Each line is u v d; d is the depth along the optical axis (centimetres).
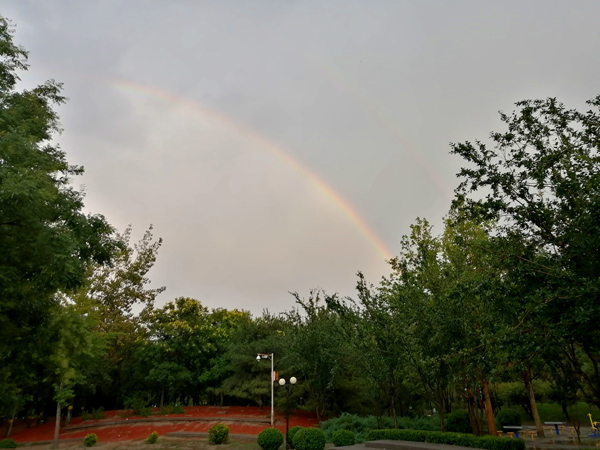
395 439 1734
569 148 847
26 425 3481
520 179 855
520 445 1325
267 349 3164
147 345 3878
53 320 1433
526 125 898
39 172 1043
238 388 3206
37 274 1090
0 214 952
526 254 827
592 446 1688
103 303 3853
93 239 1136
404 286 1812
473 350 888
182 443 2477
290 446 2025
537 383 2784
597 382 852
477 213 912
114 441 2717
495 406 3109
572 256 771
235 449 2175
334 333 2698
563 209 804
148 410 3478
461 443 1468
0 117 1041
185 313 4044
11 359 1269
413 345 1593
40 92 1382
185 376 3700
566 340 771
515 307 873
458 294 973
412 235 2108
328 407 2934
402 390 2617
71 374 2123
